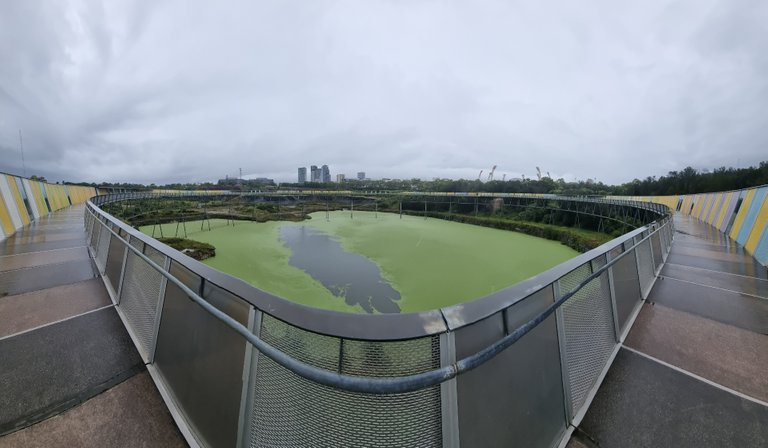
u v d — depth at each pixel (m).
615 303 3.21
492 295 1.63
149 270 2.96
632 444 2.00
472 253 22.94
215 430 1.71
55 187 21.58
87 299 4.09
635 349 3.10
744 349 3.13
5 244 7.74
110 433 1.99
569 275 2.36
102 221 5.71
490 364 1.53
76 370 2.60
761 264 6.89
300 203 73.50
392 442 1.27
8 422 2.05
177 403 2.13
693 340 3.30
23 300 4.04
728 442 2.03
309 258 20.81
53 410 2.16
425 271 17.72
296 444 1.36
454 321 1.38
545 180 69.88
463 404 1.38
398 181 121.94
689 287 5.00
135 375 2.54
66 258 6.28
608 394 2.44
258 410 1.49
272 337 1.50
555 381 1.99
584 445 1.98
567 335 2.19
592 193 59.44
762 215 8.50
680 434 2.08
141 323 2.98
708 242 10.45
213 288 1.88
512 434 1.61
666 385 2.56
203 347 1.88
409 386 1.13
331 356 1.37
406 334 1.32
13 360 2.73
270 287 14.43
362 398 1.29
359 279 16.05
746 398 2.42
